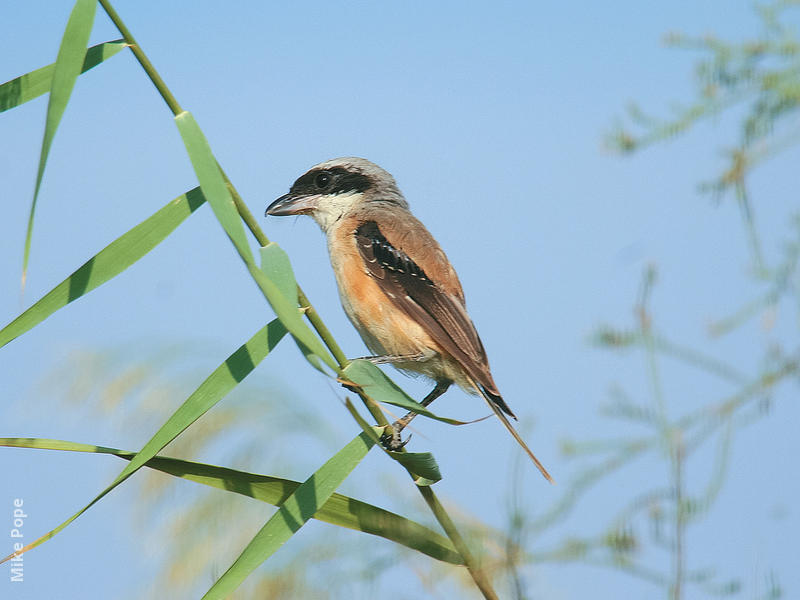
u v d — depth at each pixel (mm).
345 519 5527
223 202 5027
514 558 5004
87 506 4996
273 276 5547
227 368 5352
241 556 5203
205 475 5434
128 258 5492
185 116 5328
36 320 5332
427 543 5441
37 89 5492
